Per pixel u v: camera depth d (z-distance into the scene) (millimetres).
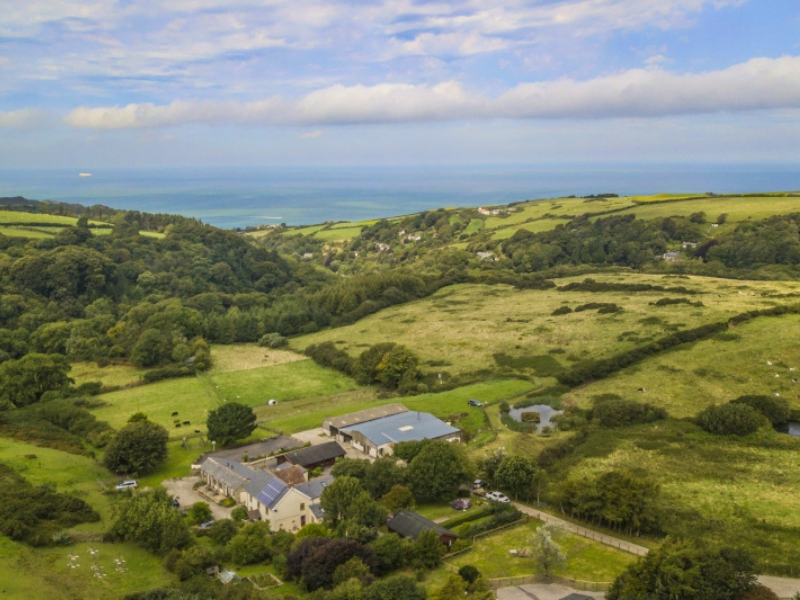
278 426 100938
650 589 48562
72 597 49094
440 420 94812
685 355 111875
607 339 124625
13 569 51844
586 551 59094
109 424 101312
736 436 85125
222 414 92625
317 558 53562
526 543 60812
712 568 48000
